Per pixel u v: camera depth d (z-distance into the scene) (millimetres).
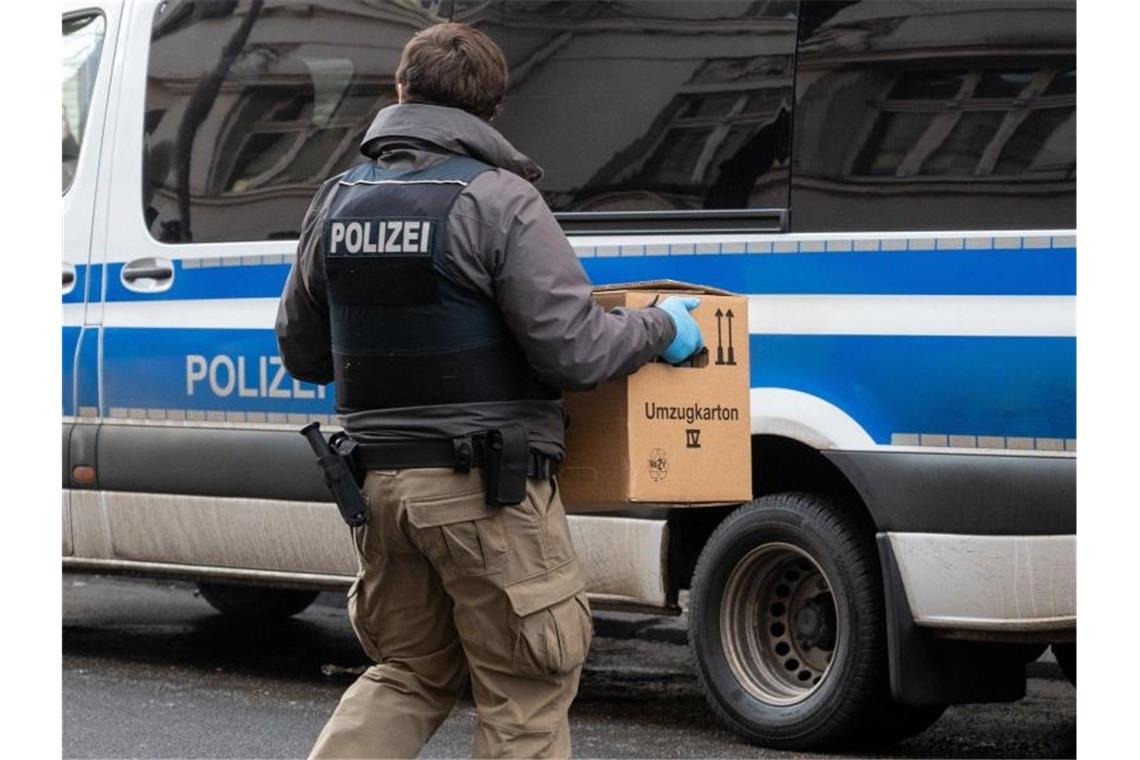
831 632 8062
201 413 9453
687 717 8836
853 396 7668
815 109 7816
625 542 8289
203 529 9477
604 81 8328
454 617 5441
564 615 5359
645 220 8188
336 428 8977
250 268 9312
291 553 9180
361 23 9164
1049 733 8602
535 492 5340
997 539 7387
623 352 5277
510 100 8547
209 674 9961
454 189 5223
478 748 5410
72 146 10070
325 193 5594
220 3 9688
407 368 5281
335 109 9195
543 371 5199
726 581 8188
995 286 7398
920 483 7504
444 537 5270
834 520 7867
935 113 7559
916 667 7613
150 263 9672
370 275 5289
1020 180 7383
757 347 7871
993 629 7430
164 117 9766
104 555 9898
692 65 8117
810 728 7895
